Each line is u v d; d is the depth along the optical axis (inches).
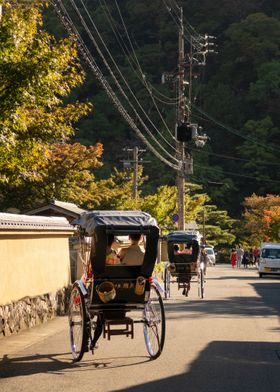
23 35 847.1
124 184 3272.6
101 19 6254.9
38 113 948.6
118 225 694.5
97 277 703.7
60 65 850.1
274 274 2677.2
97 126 6501.0
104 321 710.5
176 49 7160.4
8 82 816.3
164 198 3097.9
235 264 4328.3
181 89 2591.0
